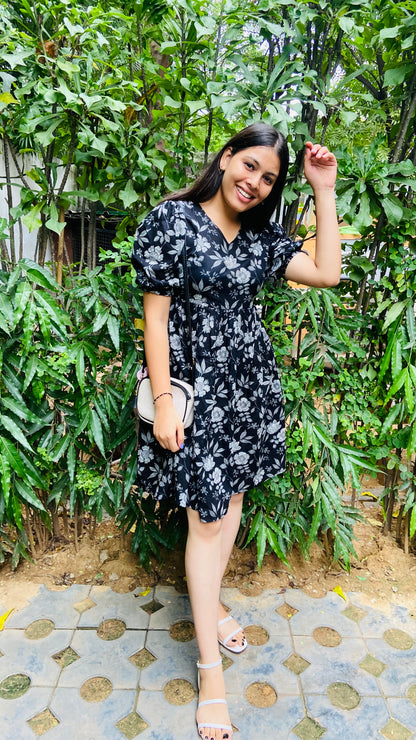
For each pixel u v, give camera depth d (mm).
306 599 1706
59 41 1510
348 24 1395
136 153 1590
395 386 1583
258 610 1651
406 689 1386
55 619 1586
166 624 1582
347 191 1506
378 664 1462
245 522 1757
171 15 1581
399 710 1329
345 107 1558
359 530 2033
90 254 1749
